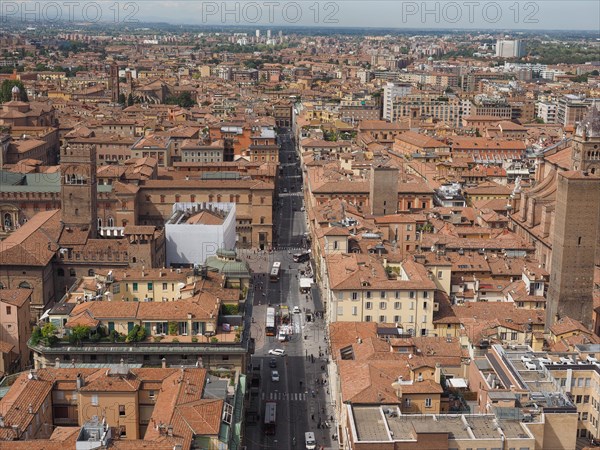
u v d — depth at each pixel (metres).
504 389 157.50
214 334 182.25
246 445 178.75
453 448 138.12
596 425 167.75
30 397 147.00
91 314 182.12
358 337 195.25
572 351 187.62
